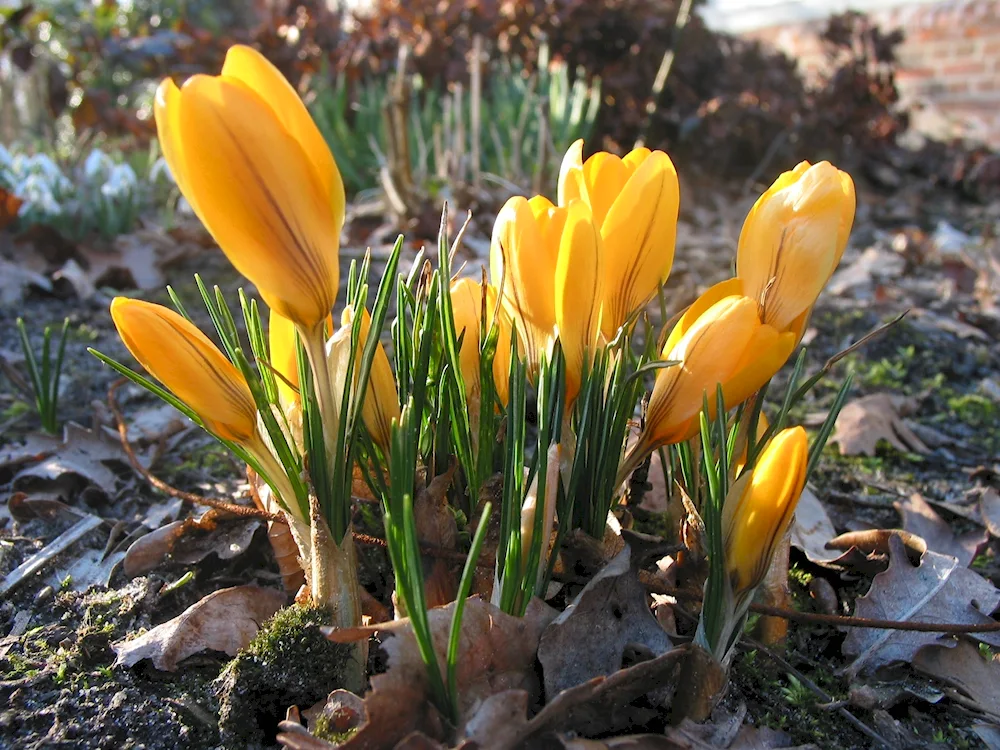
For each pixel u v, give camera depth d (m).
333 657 0.17
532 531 0.16
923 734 0.20
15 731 0.18
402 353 0.19
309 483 0.16
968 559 0.27
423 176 0.69
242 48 0.13
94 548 0.26
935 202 0.91
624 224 0.17
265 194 0.13
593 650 0.17
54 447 0.31
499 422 0.20
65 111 1.04
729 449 0.18
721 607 0.16
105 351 0.42
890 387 0.43
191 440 0.34
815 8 1.29
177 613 0.22
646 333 0.19
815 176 0.16
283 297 0.14
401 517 0.15
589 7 0.85
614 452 0.18
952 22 1.19
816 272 0.16
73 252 0.53
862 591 0.24
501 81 0.81
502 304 0.19
